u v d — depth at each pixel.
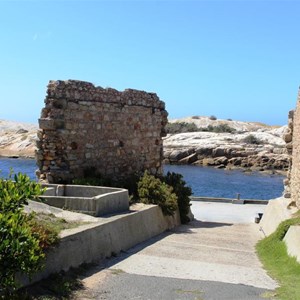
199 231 19.92
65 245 10.13
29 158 81.62
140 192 18.80
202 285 9.98
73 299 8.47
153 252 13.68
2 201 6.94
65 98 17.50
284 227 15.55
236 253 14.47
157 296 9.00
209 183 57.72
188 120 133.88
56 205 14.23
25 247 6.68
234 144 83.62
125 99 21.30
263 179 62.47
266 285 10.27
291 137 22.16
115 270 10.95
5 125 120.94
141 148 22.81
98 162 19.36
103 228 12.45
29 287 8.44
